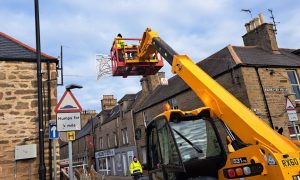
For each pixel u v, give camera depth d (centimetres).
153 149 647
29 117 1040
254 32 2059
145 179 859
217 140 573
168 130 558
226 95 538
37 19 885
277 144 419
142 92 3056
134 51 1067
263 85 1670
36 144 1017
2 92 1030
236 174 463
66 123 673
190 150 558
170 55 713
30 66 1089
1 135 991
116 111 3753
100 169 4044
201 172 554
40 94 844
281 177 390
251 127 459
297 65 1848
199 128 573
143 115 2830
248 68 1672
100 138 4112
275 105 1658
